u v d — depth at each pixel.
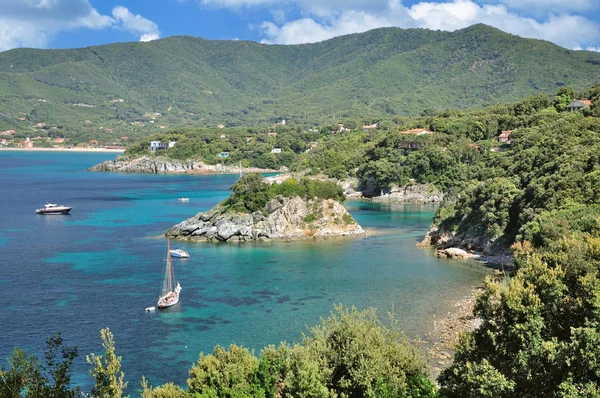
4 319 86.69
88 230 167.25
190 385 54.19
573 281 48.28
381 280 109.75
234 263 125.81
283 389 52.69
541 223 108.25
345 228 163.25
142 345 77.12
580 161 131.25
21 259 128.00
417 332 80.19
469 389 45.03
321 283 107.94
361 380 49.69
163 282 108.75
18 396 36.41
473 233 137.50
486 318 49.38
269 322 85.88
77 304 94.56
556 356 41.62
